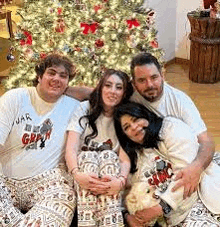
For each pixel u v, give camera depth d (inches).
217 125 160.4
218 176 88.0
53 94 87.7
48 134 89.8
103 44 119.0
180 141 84.2
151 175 85.4
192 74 201.9
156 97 88.1
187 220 83.7
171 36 219.3
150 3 193.2
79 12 119.9
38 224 81.4
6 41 215.0
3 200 85.3
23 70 120.7
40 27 120.2
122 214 86.7
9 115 87.6
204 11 191.2
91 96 89.3
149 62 85.7
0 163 91.4
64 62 88.2
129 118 84.4
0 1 221.6
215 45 191.3
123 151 88.4
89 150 89.7
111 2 119.6
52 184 89.0
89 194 82.7
